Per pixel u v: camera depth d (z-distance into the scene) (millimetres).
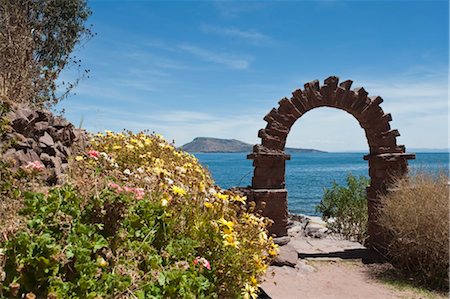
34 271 2021
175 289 2367
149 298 2299
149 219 2873
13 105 3963
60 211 2479
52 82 5945
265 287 5879
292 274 6656
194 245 2947
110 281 2207
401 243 7031
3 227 2465
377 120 8219
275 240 7645
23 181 3215
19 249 2057
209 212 3348
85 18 10672
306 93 8055
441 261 6484
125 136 5664
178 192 3227
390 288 6273
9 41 5164
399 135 8250
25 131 3906
